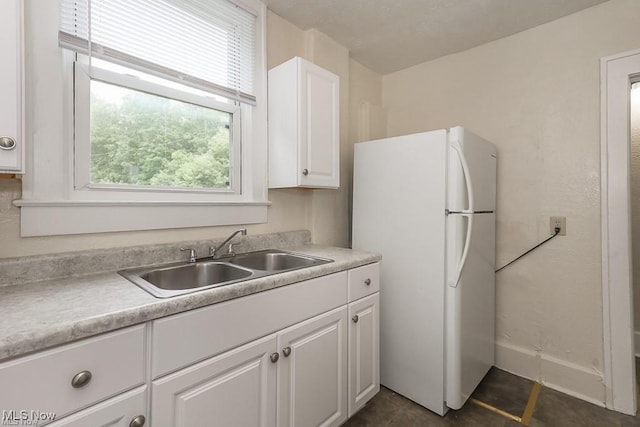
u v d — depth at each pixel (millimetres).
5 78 880
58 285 1052
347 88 2305
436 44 2242
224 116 1765
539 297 1980
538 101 1982
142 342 841
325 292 1374
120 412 799
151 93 1459
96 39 1256
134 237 1367
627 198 1683
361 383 1580
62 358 712
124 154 1379
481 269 1871
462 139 1622
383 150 1913
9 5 891
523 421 1618
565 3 1767
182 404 916
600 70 1761
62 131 1172
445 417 1644
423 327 1714
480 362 1883
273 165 1843
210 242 1585
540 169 1975
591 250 1803
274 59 1920
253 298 1095
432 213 1683
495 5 1797
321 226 2160
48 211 1136
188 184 1606
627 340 1677
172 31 1485
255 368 1106
